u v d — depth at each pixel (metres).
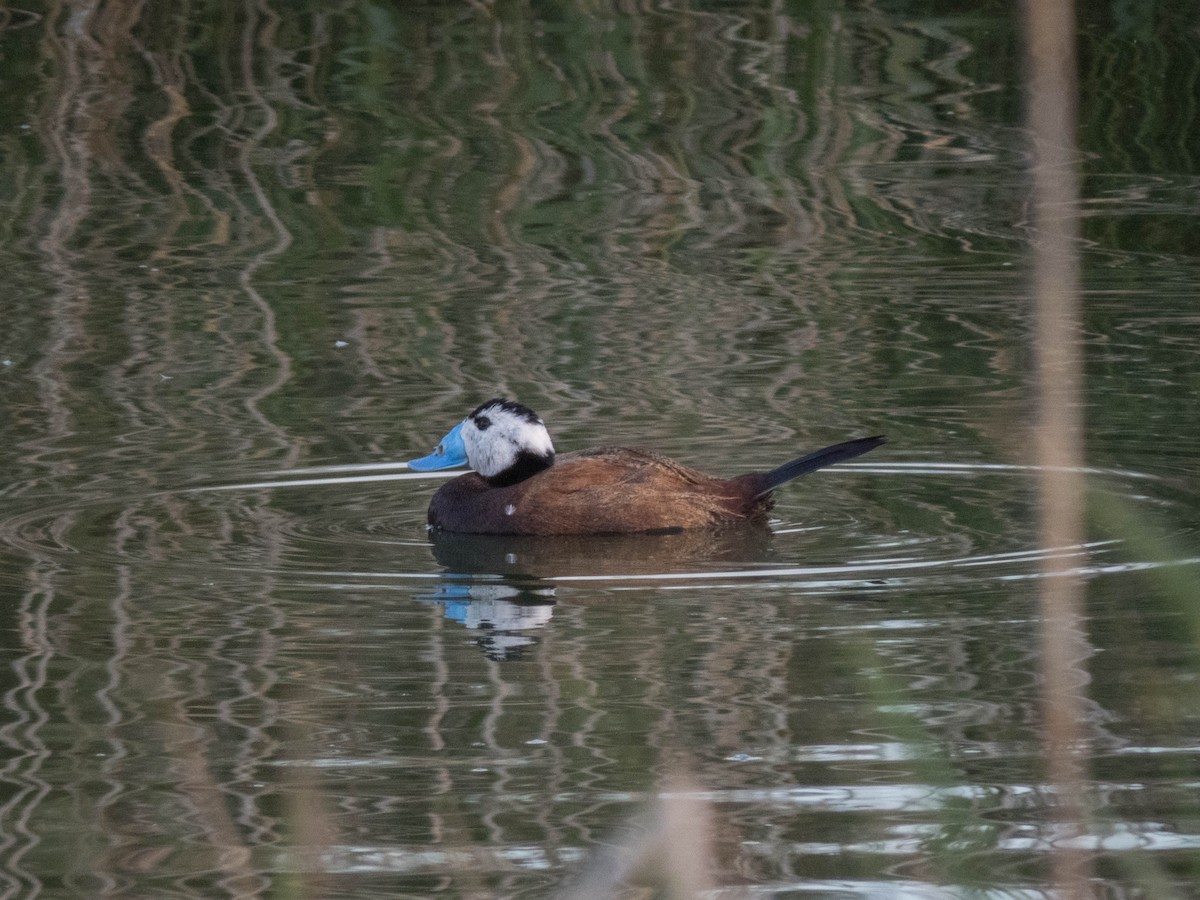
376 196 20.92
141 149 22.09
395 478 12.72
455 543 11.52
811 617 9.84
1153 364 14.78
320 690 8.88
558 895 6.70
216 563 10.91
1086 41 24.20
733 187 21.09
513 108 23.17
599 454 12.02
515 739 8.21
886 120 22.80
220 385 14.91
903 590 10.23
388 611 10.13
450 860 6.99
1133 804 7.36
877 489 12.28
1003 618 9.70
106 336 16.38
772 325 16.55
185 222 20.09
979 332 16.11
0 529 11.47
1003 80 23.58
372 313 17.16
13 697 8.79
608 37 24.95
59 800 7.67
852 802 7.45
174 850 7.19
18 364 15.48
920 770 7.73
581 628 9.79
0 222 20.09
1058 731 6.84
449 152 22.05
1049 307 5.06
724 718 8.41
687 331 16.41
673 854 6.74
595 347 15.97
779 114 22.94
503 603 10.21
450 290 17.92
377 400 14.47
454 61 24.31
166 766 8.00
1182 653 9.07
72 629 9.74
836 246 19.19
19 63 24.05
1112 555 10.68
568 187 21.23
